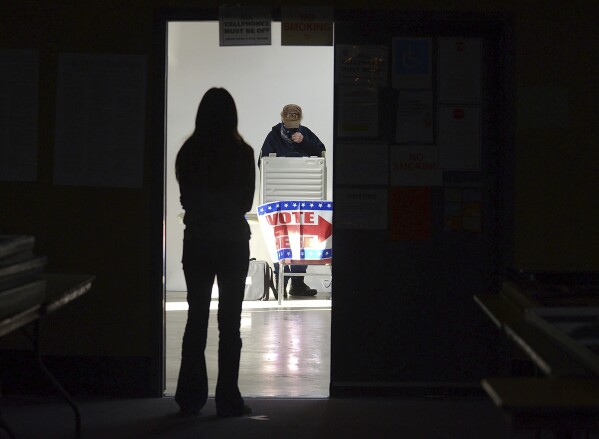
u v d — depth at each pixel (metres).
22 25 6.64
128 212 6.64
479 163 6.76
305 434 5.66
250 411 6.20
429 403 6.59
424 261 6.78
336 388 6.77
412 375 6.81
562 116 6.63
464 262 6.78
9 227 6.66
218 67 13.60
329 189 13.77
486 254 6.79
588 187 6.64
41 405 6.39
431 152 6.75
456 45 6.75
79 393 6.69
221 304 6.02
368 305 6.78
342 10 6.68
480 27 6.75
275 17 6.70
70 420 5.96
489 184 6.76
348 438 5.58
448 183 6.76
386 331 6.79
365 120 6.75
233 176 5.90
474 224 6.77
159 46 6.64
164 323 6.80
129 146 6.63
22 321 4.05
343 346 6.79
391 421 6.03
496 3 6.64
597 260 6.64
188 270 6.01
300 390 7.02
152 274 6.64
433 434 5.69
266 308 11.53
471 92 6.76
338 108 6.75
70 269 6.64
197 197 5.94
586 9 6.62
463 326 6.77
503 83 6.71
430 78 6.75
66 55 6.63
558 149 6.63
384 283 6.78
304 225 11.71
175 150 13.51
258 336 9.45
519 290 4.30
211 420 6.01
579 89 6.63
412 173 6.75
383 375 6.80
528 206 6.66
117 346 6.66
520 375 6.63
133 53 6.63
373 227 6.77
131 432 5.67
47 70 6.64
